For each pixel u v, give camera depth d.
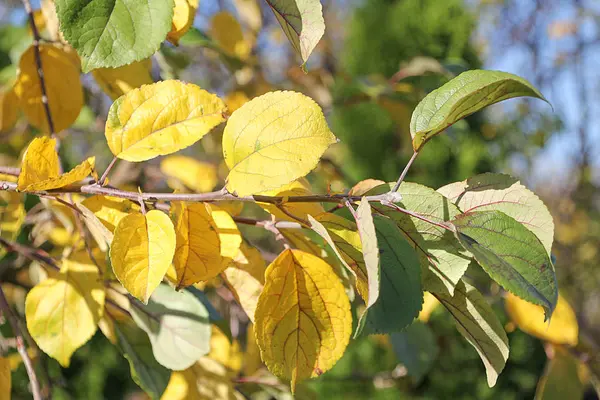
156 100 0.64
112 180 1.15
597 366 0.94
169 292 0.74
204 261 0.61
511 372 1.79
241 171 0.59
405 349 1.11
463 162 1.95
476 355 1.76
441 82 1.36
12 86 0.91
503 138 2.09
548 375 0.91
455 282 0.61
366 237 0.55
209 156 1.44
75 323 0.72
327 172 1.30
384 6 2.09
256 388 0.90
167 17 0.61
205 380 0.82
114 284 0.75
